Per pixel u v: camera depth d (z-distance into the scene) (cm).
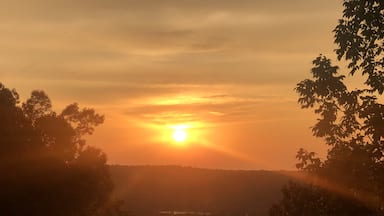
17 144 5081
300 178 1930
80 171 5425
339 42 1574
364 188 1631
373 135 1559
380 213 1642
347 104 1705
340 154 1694
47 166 5191
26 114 5725
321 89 1750
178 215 9325
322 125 1756
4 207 5122
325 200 1797
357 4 1543
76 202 5434
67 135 5569
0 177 5050
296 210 1961
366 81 1578
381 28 1527
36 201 5178
